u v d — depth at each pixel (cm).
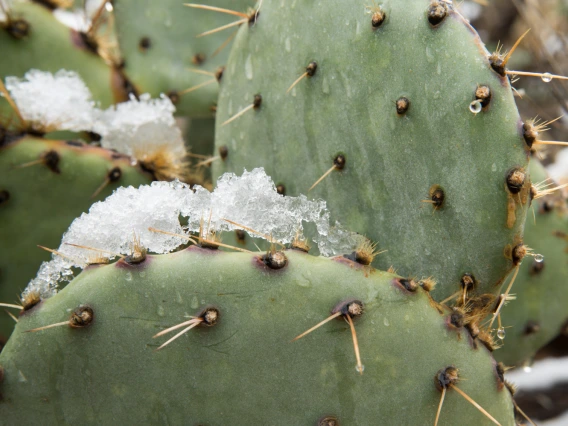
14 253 73
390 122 62
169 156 79
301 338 56
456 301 60
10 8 81
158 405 56
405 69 61
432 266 61
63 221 74
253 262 56
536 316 81
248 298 56
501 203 58
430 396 57
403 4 61
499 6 170
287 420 56
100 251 59
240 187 62
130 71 88
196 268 56
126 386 57
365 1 63
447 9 60
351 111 64
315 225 65
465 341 58
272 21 68
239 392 56
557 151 131
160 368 56
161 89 88
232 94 71
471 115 59
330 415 56
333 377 56
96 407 57
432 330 57
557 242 81
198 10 89
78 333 56
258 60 69
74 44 84
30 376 57
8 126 75
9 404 57
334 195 65
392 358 57
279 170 68
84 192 74
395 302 57
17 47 81
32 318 57
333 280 56
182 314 56
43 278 61
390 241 63
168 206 61
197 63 89
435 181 60
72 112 80
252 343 56
